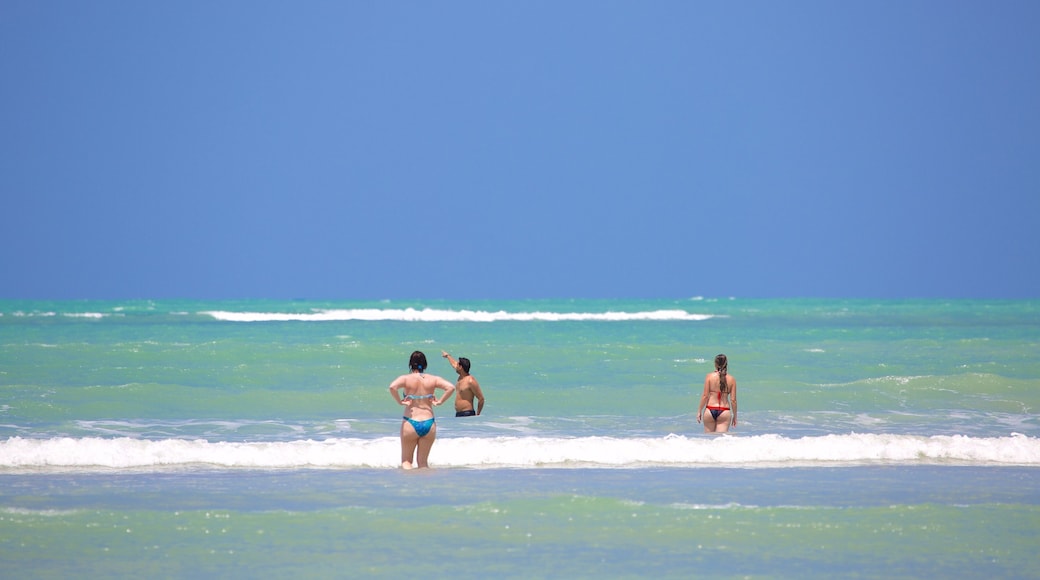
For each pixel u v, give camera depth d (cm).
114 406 6450
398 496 3888
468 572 2919
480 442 4825
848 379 8356
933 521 3506
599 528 3403
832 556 3103
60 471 4356
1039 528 3425
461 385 6328
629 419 6219
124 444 4656
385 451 4700
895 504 3803
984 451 4875
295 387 7538
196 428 5700
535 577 2875
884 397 7144
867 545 3222
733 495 3950
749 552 3141
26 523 3397
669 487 4112
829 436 5053
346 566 2966
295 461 4594
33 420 5881
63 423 5791
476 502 3781
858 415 6400
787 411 6569
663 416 6366
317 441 5241
